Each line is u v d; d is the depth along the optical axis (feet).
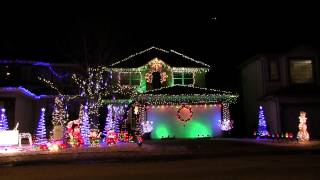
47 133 111.24
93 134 84.94
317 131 108.27
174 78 117.60
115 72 116.98
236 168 44.70
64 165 53.88
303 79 111.65
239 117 128.36
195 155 63.41
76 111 115.96
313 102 108.37
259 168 44.27
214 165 48.49
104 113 118.11
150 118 103.40
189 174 40.50
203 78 119.34
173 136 104.06
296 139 94.79
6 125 99.50
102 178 39.24
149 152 67.41
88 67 118.01
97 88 114.32
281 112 107.04
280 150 67.97
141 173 42.47
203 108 106.52
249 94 123.65
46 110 113.80
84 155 65.10
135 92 112.88
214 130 106.42
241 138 103.71
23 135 87.56
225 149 70.59
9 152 71.72
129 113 114.32
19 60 115.03
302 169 42.91
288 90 109.70
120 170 45.83
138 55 120.37
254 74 119.75
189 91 106.42
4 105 106.73
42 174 43.91
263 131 102.12
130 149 72.13
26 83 115.34
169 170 44.47
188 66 116.88
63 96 113.50
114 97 115.03
